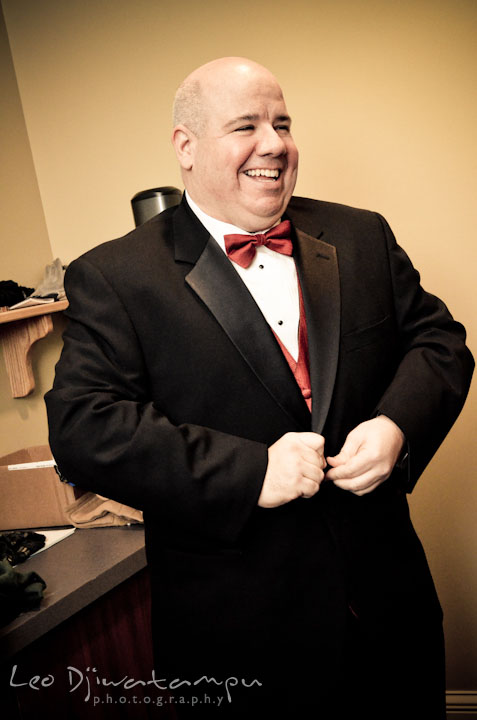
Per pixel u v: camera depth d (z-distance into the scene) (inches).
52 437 43.9
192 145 45.5
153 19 81.4
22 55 85.0
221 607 44.5
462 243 80.1
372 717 45.9
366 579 44.8
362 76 78.2
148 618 63.9
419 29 76.1
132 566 60.7
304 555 44.2
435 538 86.4
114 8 82.0
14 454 76.7
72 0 82.7
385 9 76.4
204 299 44.2
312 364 44.9
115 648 60.4
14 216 83.3
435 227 80.3
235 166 43.3
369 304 47.5
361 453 41.8
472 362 50.2
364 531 45.7
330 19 77.5
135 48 82.4
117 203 86.4
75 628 56.9
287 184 45.4
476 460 84.0
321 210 51.8
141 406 43.3
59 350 87.2
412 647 46.9
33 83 85.5
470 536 85.6
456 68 76.2
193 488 40.7
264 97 43.3
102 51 83.2
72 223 88.0
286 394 43.8
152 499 41.4
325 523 44.6
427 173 79.2
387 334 48.1
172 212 50.9
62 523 69.9
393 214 80.9
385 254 50.1
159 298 44.5
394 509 48.2
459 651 87.8
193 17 80.4
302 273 46.5
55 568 60.4
